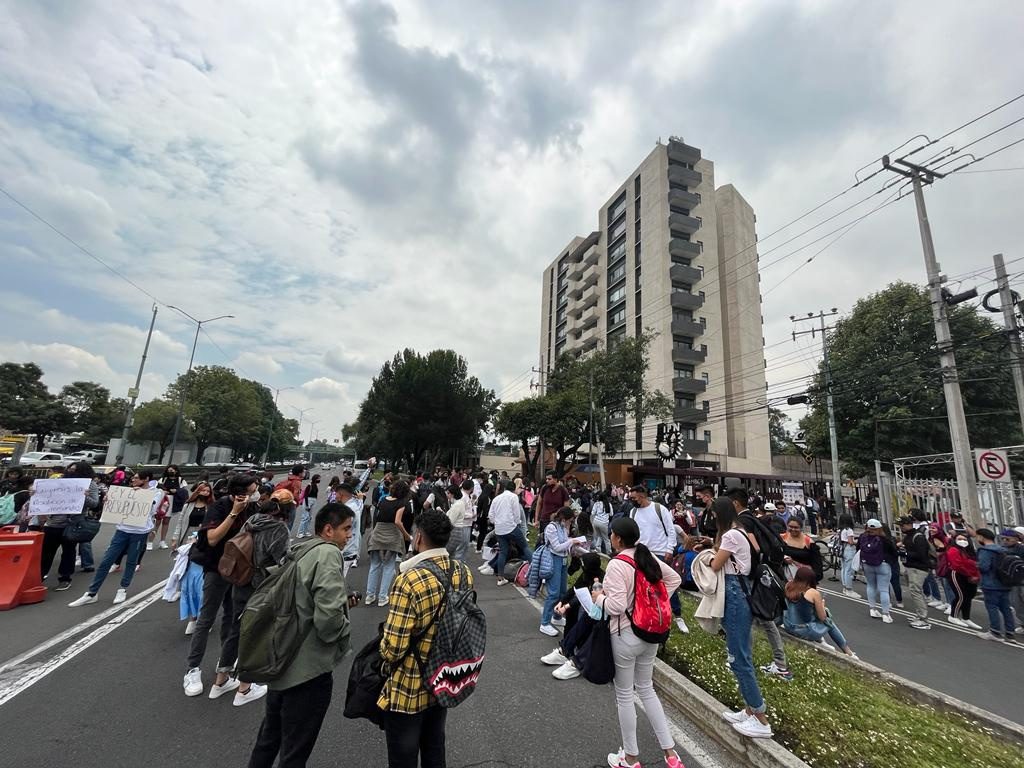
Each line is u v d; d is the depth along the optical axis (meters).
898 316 24.25
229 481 4.62
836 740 3.57
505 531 8.59
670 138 50.66
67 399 54.97
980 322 22.47
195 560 4.28
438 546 2.57
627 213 53.66
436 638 2.30
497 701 4.23
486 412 49.91
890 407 23.45
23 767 2.99
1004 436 22.39
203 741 3.36
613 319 55.03
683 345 46.56
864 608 9.28
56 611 6.19
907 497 14.14
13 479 9.18
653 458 43.16
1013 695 5.23
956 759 3.40
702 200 50.12
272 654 2.42
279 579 2.58
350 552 8.64
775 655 4.79
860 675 5.13
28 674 4.36
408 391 42.75
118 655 4.84
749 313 51.75
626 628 3.23
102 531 13.09
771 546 3.99
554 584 6.12
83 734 3.40
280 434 90.19
